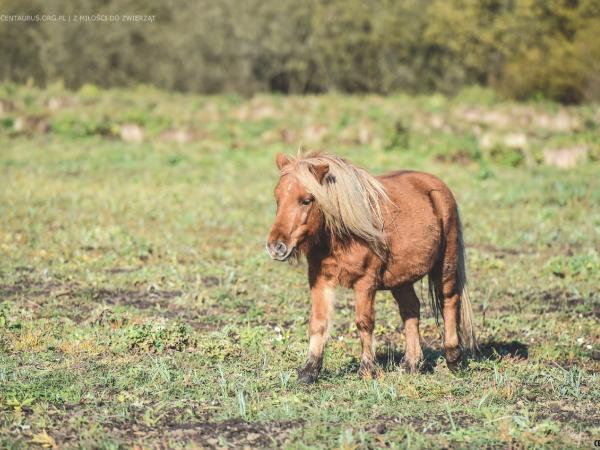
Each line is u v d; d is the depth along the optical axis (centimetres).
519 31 10606
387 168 5069
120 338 1670
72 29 11469
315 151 1434
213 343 1680
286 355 1641
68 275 2350
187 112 7969
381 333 1886
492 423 1234
